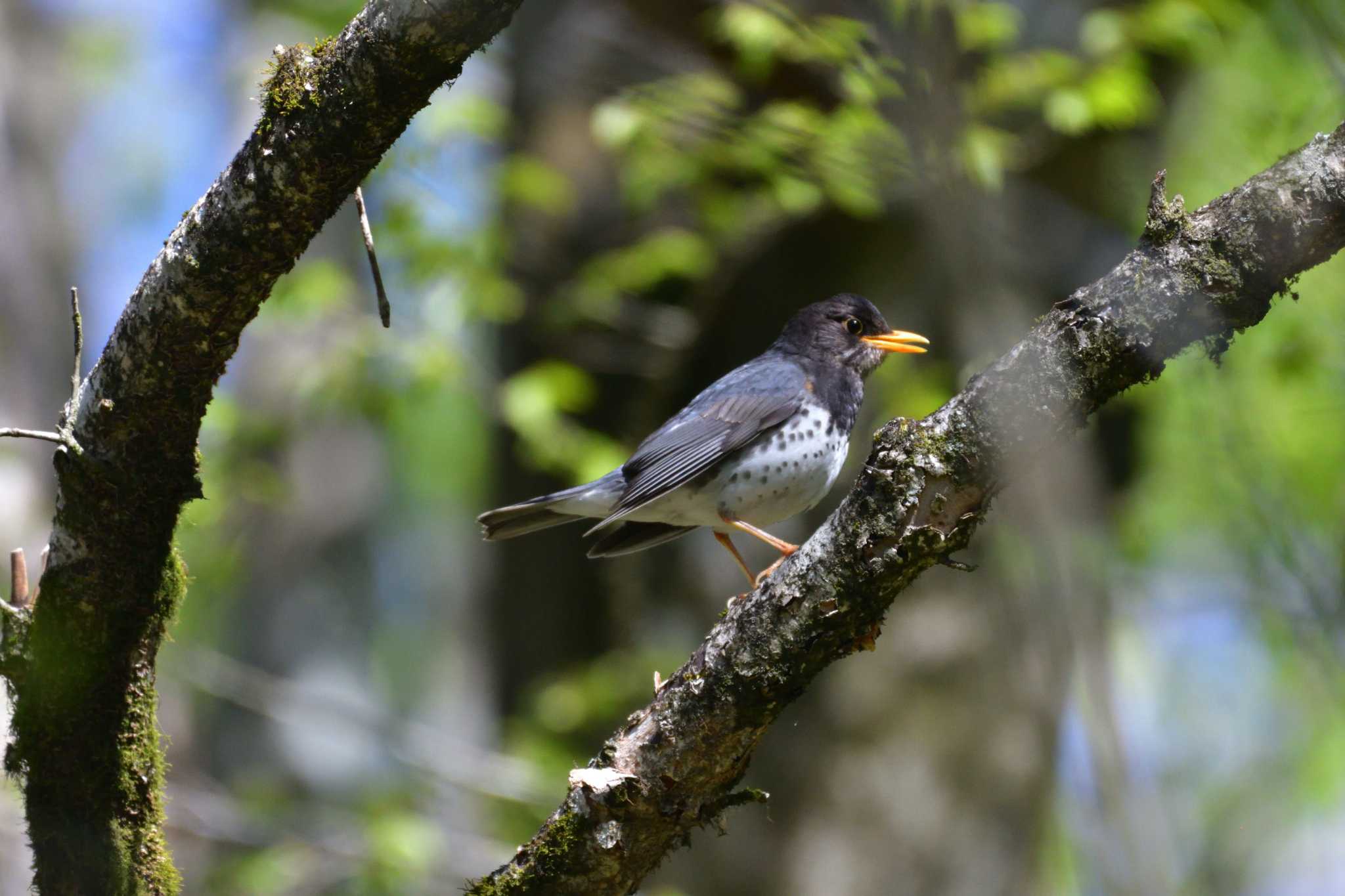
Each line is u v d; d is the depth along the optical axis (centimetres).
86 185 2241
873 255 1304
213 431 1334
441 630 2417
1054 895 1480
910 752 1264
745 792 516
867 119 1043
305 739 1716
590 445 1275
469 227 1355
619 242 1417
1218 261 451
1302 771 1927
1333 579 880
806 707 1294
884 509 471
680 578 1363
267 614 1805
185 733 1739
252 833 1334
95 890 541
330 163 477
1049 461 484
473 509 2170
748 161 1186
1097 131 1286
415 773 1575
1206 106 1312
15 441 1317
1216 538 1581
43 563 546
